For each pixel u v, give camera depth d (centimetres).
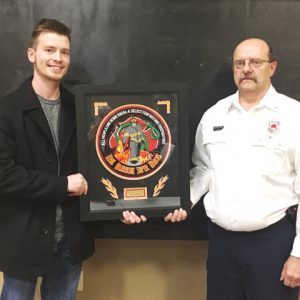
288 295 134
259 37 161
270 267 133
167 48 165
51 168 133
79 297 191
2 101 128
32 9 167
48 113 134
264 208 132
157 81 166
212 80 165
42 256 131
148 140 140
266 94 137
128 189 140
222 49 163
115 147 139
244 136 136
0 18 168
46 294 157
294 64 162
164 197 141
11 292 138
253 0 160
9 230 129
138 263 187
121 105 138
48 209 133
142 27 164
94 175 138
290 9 159
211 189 143
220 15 161
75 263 140
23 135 127
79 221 141
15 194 125
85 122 136
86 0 165
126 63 167
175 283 186
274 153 132
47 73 129
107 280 189
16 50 169
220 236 141
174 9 163
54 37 128
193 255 184
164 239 175
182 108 139
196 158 157
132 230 175
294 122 133
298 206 131
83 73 168
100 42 167
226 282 141
